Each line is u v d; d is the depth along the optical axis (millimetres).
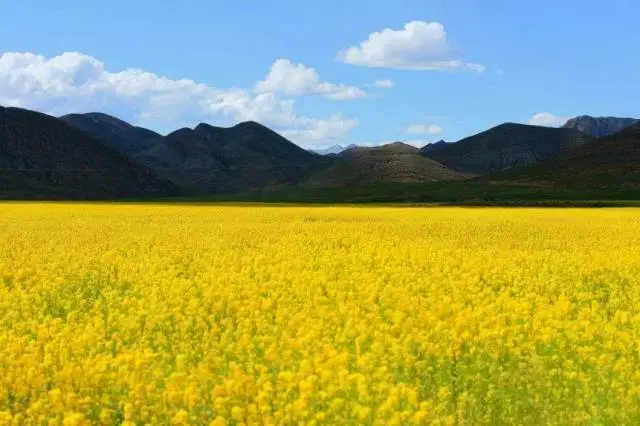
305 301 13812
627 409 8305
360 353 10289
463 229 31422
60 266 18906
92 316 13219
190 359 10289
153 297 13727
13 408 8477
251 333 11555
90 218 40281
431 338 10828
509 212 48875
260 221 38594
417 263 19219
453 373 9742
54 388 8938
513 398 8773
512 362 10055
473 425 8086
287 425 7891
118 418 8406
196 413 8273
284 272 16781
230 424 8117
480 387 9125
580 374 9164
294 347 10141
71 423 7520
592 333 11016
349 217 42656
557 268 18359
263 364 9969
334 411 8055
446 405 8500
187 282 15562
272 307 13531
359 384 8273
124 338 11336
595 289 16438
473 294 14492
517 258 20281
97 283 16828
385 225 33500
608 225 34125
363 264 19094
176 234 27859
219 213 46531
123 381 8828
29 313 13227
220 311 13281
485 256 20500
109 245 23875
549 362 10039
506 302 13266
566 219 39531
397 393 8258
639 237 27969
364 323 11289
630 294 15070
